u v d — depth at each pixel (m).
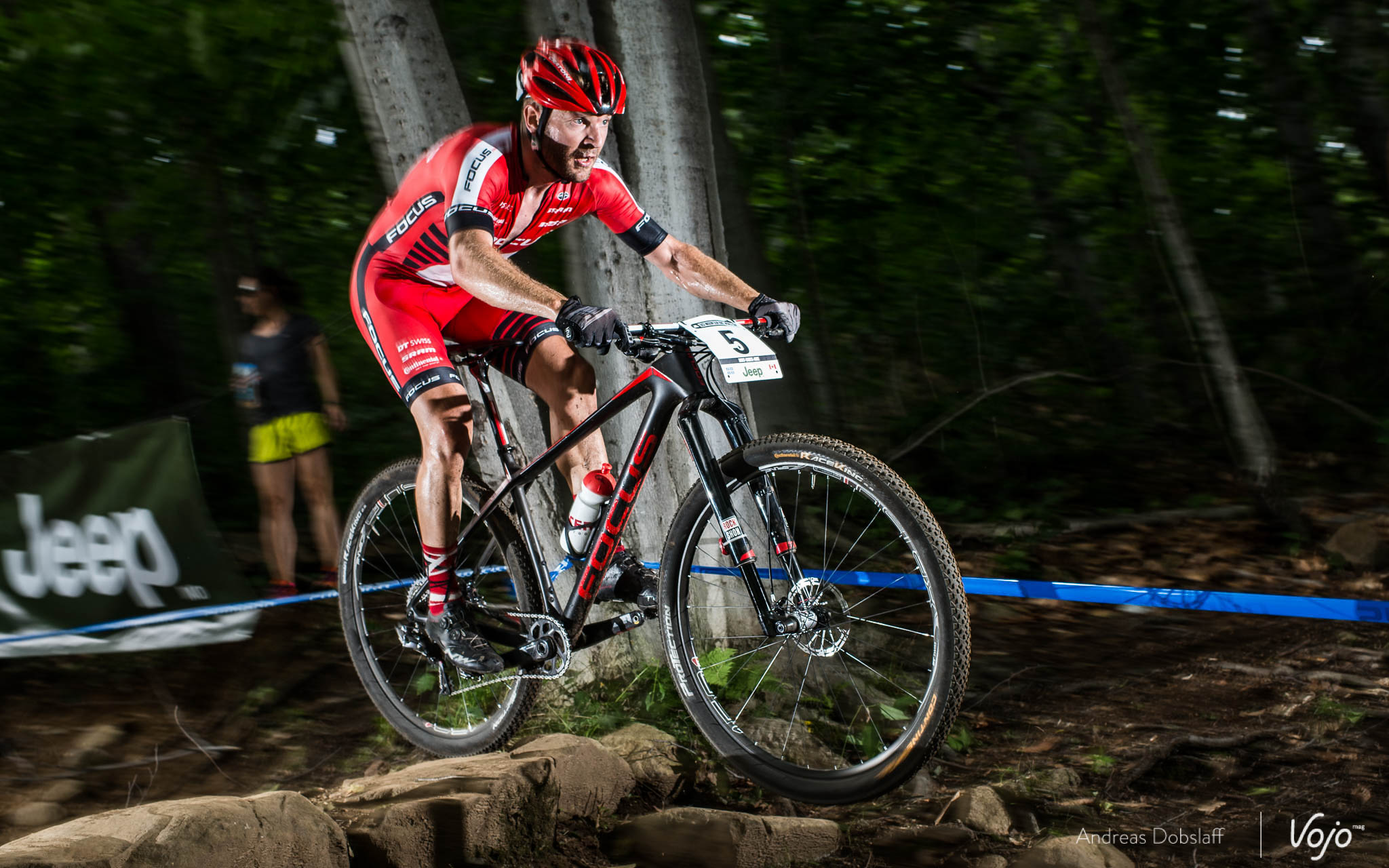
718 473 2.57
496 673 2.95
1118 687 3.53
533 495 3.32
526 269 4.06
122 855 1.95
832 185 8.69
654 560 3.40
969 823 2.51
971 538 5.95
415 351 2.81
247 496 7.36
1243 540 5.80
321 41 7.35
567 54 2.47
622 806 2.73
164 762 3.19
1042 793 2.73
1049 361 9.92
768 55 7.98
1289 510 5.85
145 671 3.93
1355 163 9.22
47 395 9.03
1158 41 8.55
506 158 2.55
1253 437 5.94
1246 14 8.41
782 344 6.02
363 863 2.31
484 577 3.17
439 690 3.29
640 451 2.68
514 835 2.47
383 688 3.24
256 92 7.73
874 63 8.15
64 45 7.27
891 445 7.89
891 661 3.59
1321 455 7.77
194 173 8.12
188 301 9.70
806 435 2.50
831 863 2.42
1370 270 9.05
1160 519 6.21
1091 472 7.71
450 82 3.33
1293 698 3.33
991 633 4.27
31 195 8.07
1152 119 9.01
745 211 5.54
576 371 2.82
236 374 5.06
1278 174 9.32
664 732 2.99
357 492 7.54
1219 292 9.70
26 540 3.88
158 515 4.08
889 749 2.41
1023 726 3.23
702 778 2.83
